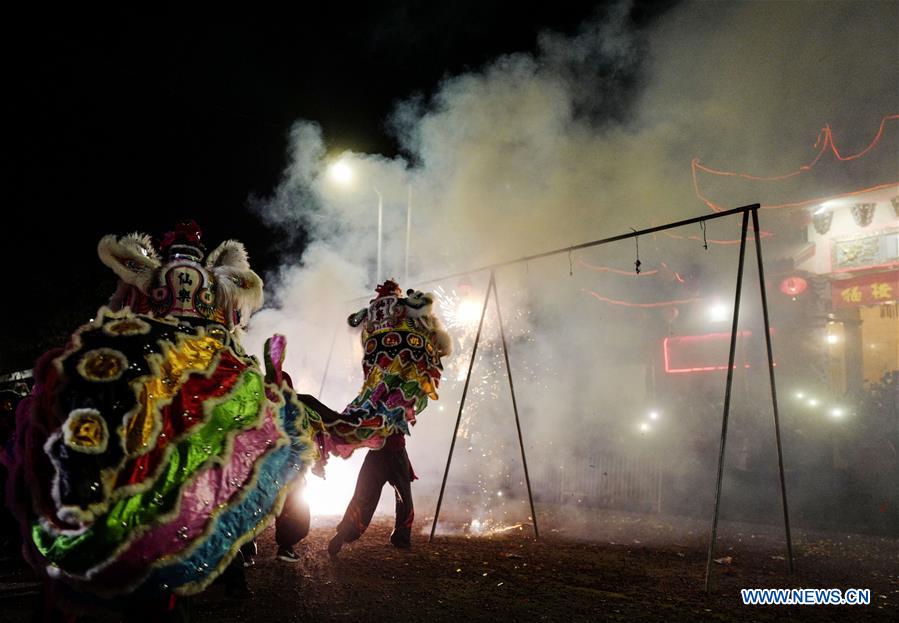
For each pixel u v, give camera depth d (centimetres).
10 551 473
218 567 215
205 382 231
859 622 389
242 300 284
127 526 202
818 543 641
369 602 398
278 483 242
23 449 213
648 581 474
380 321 539
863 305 1230
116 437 202
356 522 520
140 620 210
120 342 219
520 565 514
